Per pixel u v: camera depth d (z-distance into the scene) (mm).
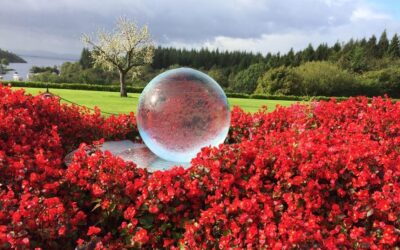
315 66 49000
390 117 6316
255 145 4438
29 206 3051
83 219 3301
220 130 4703
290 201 3299
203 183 3598
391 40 60344
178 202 3463
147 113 4598
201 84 4613
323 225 3266
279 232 2967
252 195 3521
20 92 6012
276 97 30828
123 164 3836
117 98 21969
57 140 4980
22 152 4281
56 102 6414
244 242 2988
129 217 3242
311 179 3598
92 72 52906
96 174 3715
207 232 3100
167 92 4531
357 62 54250
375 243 3148
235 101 25625
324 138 4688
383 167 4016
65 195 3654
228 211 3221
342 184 3719
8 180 3633
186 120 4520
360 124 6324
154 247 3309
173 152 4668
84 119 6305
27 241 2695
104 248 2891
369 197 3395
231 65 69938
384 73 48562
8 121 4852
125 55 25875
